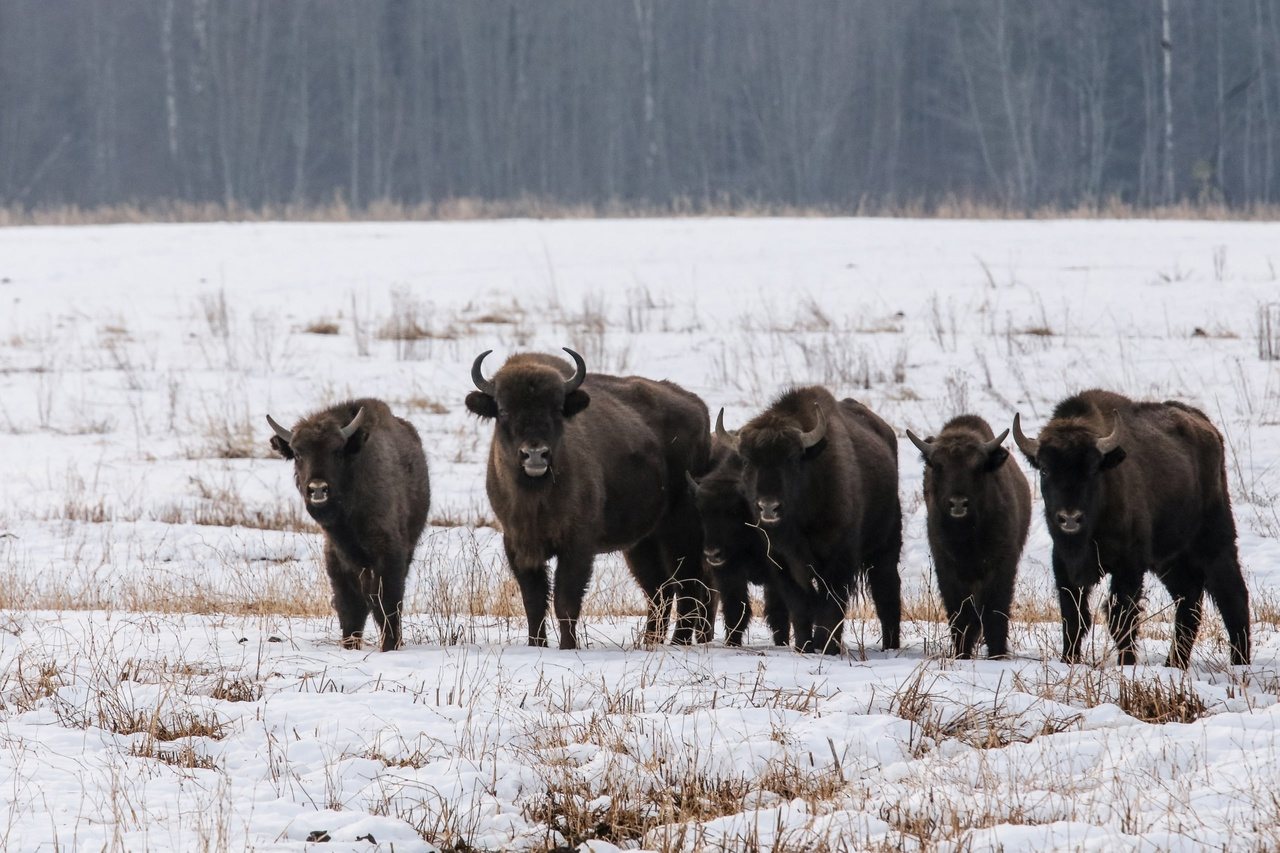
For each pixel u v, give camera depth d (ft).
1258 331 279.28
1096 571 123.24
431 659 120.88
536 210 560.20
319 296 358.84
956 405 242.99
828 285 345.51
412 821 85.20
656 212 586.04
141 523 198.18
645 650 125.80
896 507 138.92
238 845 80.33
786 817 83.15
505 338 305.32
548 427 124.57
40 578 170.09
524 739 96.78
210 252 422.41
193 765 94.12
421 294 357.00
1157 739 92.68
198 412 262.47
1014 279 338.54
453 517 200.85
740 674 111.65
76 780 90.07
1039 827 78.28
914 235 416.26
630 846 82.48
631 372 271.28
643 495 140.67
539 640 130.21
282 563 179.73
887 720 97.50
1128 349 271.28
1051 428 122.11
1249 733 92.73
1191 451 131.23
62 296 362.94
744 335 297.33
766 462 123.85
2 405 268.62
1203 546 132.67
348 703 105.09
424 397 264.72
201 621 139.74
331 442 128.67
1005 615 127.13
